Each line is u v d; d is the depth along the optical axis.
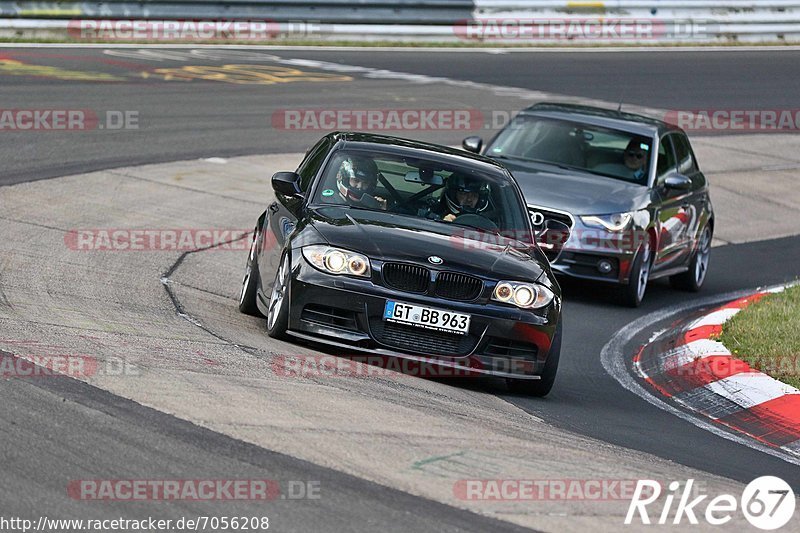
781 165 75.75
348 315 25.61
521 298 25.91
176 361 23.31
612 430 24.33
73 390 20.28
